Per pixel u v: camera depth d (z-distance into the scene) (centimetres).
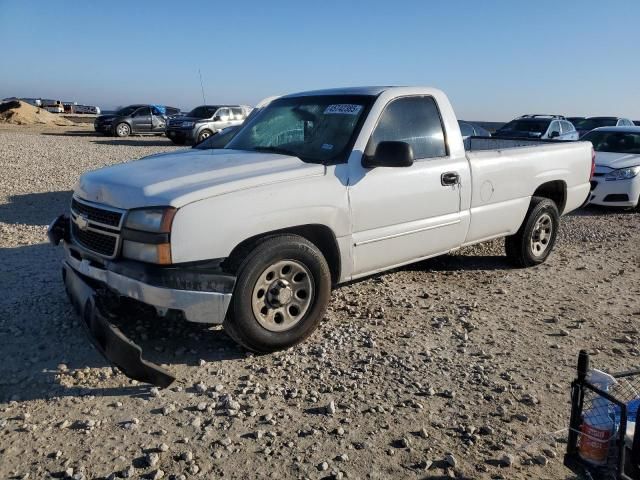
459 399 379
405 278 624
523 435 341
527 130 1758
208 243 385
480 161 573
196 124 2498
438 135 543
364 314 515
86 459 306
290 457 314
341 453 319
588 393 266
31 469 298
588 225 970
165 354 424
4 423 336
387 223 492
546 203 663
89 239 422
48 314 484
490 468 311
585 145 721
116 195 404
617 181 1072
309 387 386
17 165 1537
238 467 305
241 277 399
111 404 360
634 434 246
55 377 388
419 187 511
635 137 1199
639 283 639
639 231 923
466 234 571
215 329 466
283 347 428
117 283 391
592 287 619
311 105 540
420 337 471
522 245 659
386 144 459
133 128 3073
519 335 484
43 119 4256
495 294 585
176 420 345
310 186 437
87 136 3073
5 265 618
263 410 358
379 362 424
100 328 371
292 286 429
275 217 413
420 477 302
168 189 395
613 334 494
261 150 518
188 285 380
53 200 1052
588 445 259
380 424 347
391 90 516
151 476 294
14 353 417
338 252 462
